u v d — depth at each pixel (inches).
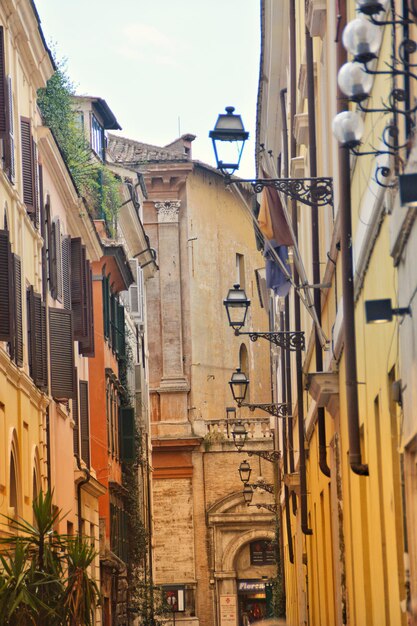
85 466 2812.5
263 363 5762.8
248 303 2044.8
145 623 3720.5
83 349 2630.4
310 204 1382.9
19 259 1936.5
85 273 2583.7
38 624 1473.9
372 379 1087.0
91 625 1539.1
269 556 5000.0
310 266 1897.1
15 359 1908.2
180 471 5029.5
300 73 1838.1
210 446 5019.7
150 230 5290.4
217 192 5492.1
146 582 3882.9
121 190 3814.0
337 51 1213.7
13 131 1985.7
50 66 2250.2
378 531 1075.3
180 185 5290.4
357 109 1061.1
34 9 2009.1
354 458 1159.0
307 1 1546.5
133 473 3725.4
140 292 4350.4
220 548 4990.2
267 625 1082.1
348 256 1162.6
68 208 2662.4
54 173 2428.6
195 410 5157.5
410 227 803.4
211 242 5423.2
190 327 5241.1
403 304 856.9
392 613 989.2
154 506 5024.6
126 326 3907.5
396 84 871.1
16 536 1508.4
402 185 695.7
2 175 1824.6
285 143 2603.3
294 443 2714.1
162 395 5142.7
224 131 1252.5
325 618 1920.5
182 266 5265.8
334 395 1445.6
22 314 1983.3
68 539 1594.5
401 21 729.6
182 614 4968.0
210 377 5310.0
